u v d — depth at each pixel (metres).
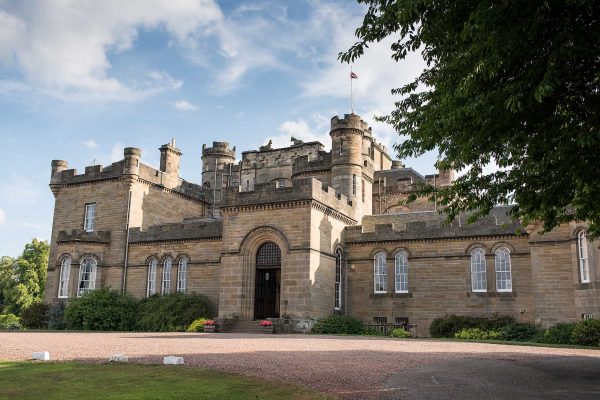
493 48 10.38
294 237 34.19
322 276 35.06
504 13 10.10
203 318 37.00
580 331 25.47
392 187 48.72
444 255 36.09
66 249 44.72
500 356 18.31
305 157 47.38
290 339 25.36
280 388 11.80
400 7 11.18
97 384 12.26
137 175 46.06
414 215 41.94
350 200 41.56
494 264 34.62
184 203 51.47
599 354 19.86
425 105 14.59
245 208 36.03
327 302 35.47
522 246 33.97
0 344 21.53
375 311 37.38
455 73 12.62
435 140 13.77
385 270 37.84
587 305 29.33
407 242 37.34
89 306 40.03
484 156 14.90
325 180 45.94
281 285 33.97
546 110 11.70
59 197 48.69
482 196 14.88
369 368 14.84
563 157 11.82
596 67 10.98
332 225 37.12
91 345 21.50
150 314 39.12
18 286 69.81
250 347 20.67
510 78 11.50
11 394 11.20
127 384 12.23
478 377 13.45
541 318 31.00
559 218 16.36
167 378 13.04
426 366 15.37
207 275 41.59
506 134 12.23
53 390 11.59
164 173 49.16
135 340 24.39
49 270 47.16
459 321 33.62
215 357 17.16
